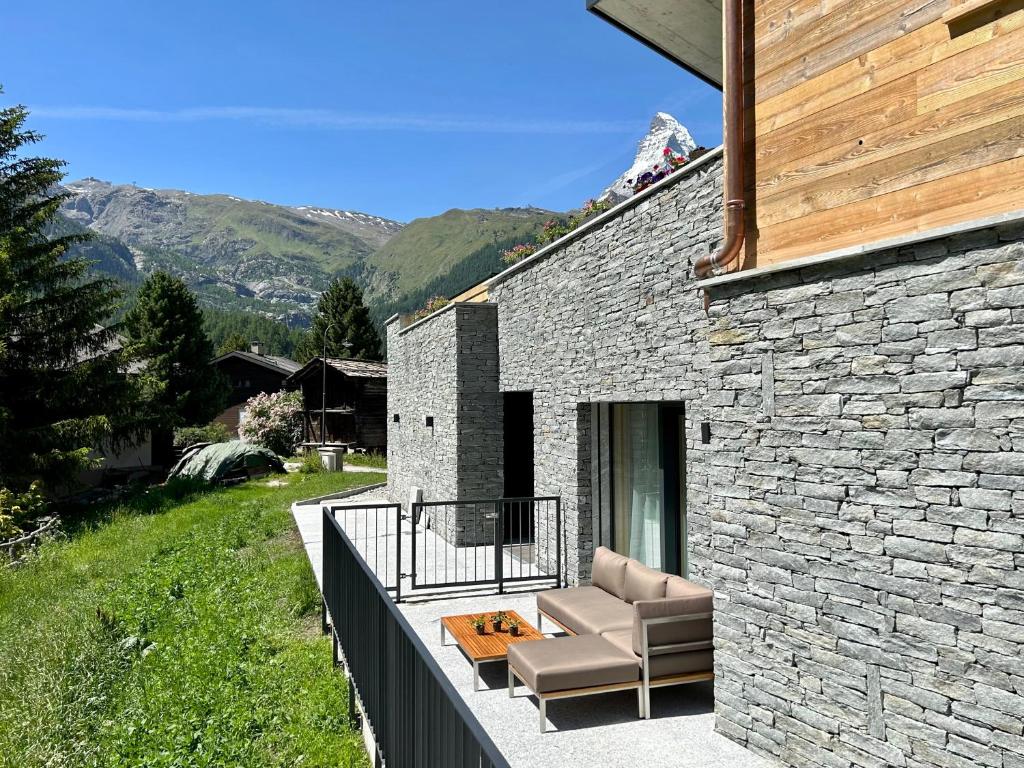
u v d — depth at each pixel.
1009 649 3.00
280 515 15.37
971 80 3.18
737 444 4.51
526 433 12.75
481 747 1.96
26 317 18.98
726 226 4.49
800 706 4.03
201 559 11.03
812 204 3.99
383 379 31.34
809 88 4.02
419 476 14.21
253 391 47.31
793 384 4.09
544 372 9.41
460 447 11.52
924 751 3.33
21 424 18.95
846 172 3.79
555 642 5.34
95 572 10.84
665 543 7.49
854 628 3.70
